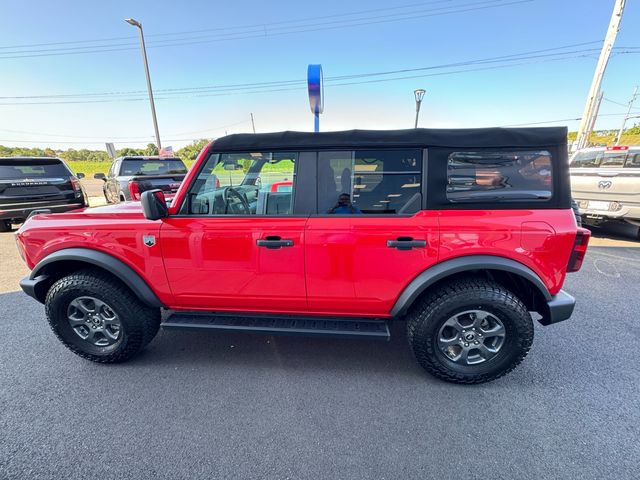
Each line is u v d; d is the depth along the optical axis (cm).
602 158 701
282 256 228
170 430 200
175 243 236
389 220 218
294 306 245
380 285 227
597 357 270
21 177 694
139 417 210
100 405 221
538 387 235
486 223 211
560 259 212
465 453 182
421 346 231
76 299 254
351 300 235
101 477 170
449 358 238
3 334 310
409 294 222
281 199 238
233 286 241
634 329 312
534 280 212
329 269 227
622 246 602
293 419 208
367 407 218
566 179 208
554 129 207
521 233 210
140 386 239
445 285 227
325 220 223
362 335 232
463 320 231
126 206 299
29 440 192
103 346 263
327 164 226
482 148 212
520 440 191
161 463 178
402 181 221
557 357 270
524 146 208
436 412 213
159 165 945
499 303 217
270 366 262
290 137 227
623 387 234
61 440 192
